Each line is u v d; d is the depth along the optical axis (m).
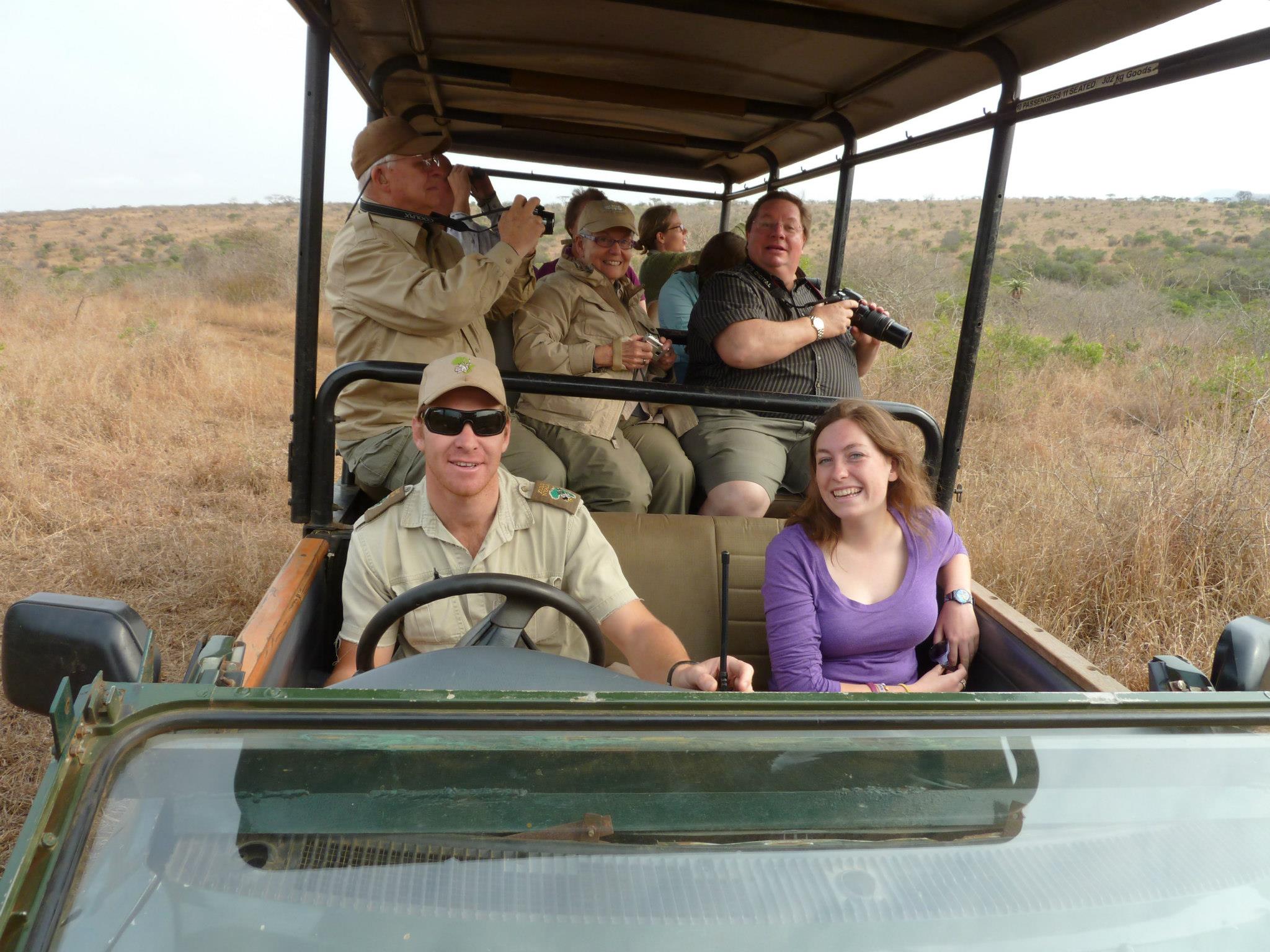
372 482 3.00
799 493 3.55
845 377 3.63
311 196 2.58
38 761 3.25
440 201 3.15
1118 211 56.53
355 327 3.04
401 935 0.87
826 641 2.37
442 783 0.98
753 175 5.04
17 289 16.11
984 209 2.85
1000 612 2.38
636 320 3.87
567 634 2.20
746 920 0.92
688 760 1.03
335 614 2.61
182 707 1.00
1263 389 7.06
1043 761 1.10
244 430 7.98
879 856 0.99
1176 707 1.17
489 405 2.03
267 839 0.92
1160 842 1.04
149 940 0.83
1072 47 2.68
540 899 0.91
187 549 5.15
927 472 2.95
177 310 16.94
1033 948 0.94
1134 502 4.96
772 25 2.65
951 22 2.64
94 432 7.46
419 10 2.88
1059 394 9.39
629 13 2.80
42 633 1.27
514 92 3.81
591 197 3.79
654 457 3.40
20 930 0.78
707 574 2.67
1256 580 4.50
